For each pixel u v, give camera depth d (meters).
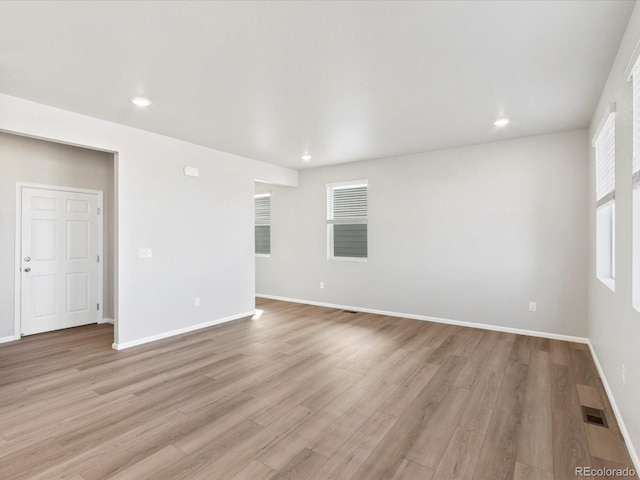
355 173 5.98
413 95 3.18
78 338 4.45
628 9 1.97
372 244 5.82
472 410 2.62
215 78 2.84
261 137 4.50
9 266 4.32
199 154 4.89
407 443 2.21
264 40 2.29
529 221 4.52
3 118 3.12
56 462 2.02
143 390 2.96
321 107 3.47
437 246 5.20
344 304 6.18
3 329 4.27
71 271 4.95
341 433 2.32
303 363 3.59
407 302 5.50
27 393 2.90
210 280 5.06
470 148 4.91
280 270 7.01
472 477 1.90
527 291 4.55
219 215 5.18
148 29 2.17
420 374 3.30
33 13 2.00
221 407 2.67
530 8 1.97
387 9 1.97
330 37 2.26
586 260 4.20
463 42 2.31
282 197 6.93
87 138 3.70
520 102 3.35
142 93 3.13
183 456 2.08
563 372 3.32
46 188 4.67
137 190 4.18
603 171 3.25
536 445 2.18
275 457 2.07
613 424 2.42
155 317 4.38
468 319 4.98
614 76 2.55
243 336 4.54
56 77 2.81
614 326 2.60
